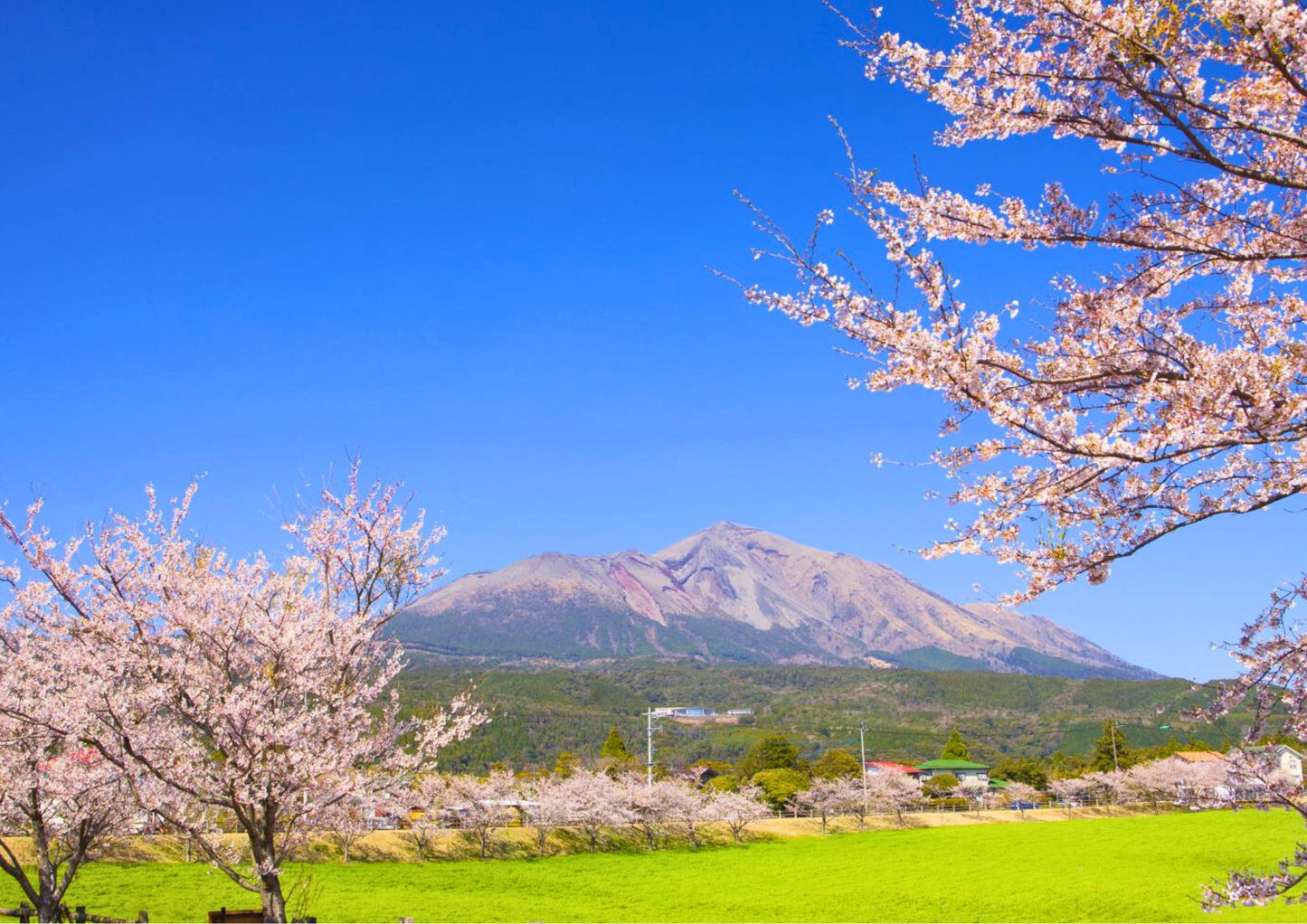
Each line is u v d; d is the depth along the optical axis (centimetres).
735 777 9331
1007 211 583
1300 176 571
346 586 1328
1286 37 480
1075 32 526
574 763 8406
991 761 13325
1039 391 558
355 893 3628
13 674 1145
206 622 1146
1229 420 493
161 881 3297
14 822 1505
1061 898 3722
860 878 4550
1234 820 6469
